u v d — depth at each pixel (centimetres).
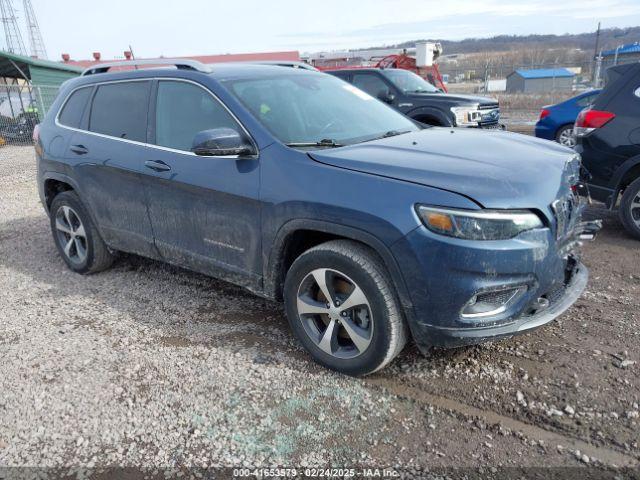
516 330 288
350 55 2194
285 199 324
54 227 530
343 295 323
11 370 351
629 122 540
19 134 1888
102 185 454
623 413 284
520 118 1964
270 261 346
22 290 489
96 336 393
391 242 286
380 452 265
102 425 293
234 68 417
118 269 527
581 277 344
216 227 373
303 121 375
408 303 292
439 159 314
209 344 373
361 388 316
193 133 388
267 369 338
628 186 559
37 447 279
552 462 254
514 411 290
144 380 333
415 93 1114
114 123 450
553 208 295
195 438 280
